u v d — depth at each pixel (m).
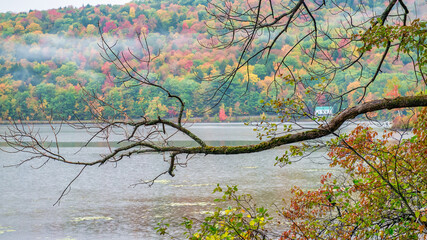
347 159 6.58
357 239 6.16
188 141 70.19
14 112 129.50
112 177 37.34
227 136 88.69
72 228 20.27
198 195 27.28
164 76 168.12
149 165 45.50
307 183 30.59
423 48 5.02
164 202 25.42
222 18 5.07
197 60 176.62
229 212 5.75
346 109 5.29
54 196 28.53
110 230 19.75
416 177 6.06
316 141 6.04
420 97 4.78
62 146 68.19
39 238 18.80
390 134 6.43
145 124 4.94
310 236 6.59
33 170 42.97
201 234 5.79
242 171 39.06
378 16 5.32
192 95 145.75
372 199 6.21
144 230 19.45
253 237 5.89
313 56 5.52
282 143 5.22
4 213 23.47
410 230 5.60
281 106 5.32
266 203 23.70
